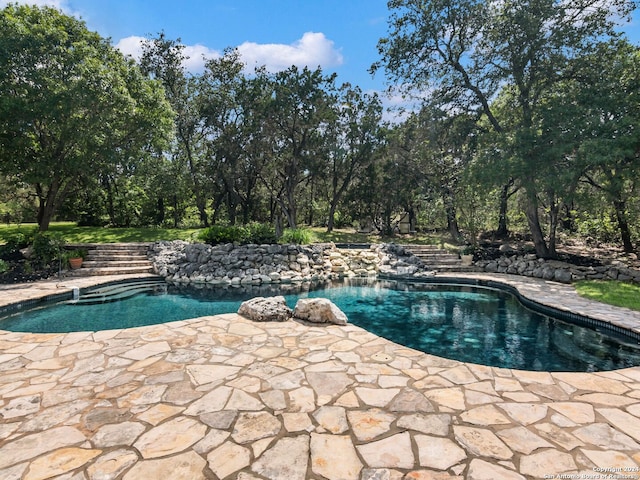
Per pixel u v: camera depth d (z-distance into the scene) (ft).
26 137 41.83
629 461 8.04
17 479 7.30
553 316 26.86
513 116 52.16
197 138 85.71
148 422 9.53
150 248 47.47
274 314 20.48
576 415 10.16
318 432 9.14
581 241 59.31
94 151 44.96
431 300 33.04
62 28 45.47
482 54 50.26
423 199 71.05
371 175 80.64
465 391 11.64
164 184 71.15
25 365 13.51
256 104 69.05
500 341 21.53
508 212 70.33
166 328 18.66
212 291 35.68
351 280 43.98
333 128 74.74
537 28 42.88
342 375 12.81
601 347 20.27
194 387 11.71
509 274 44.88
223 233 46.65
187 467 7.74
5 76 37.58
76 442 8.62
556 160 39.04
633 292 30.81
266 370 13.20
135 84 48.75
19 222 83.25
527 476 7.52
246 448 8.44
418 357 14.73
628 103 35.76
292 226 76.59
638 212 44.19
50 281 34.83
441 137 65.00
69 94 38.45
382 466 7.82
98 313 26.48
